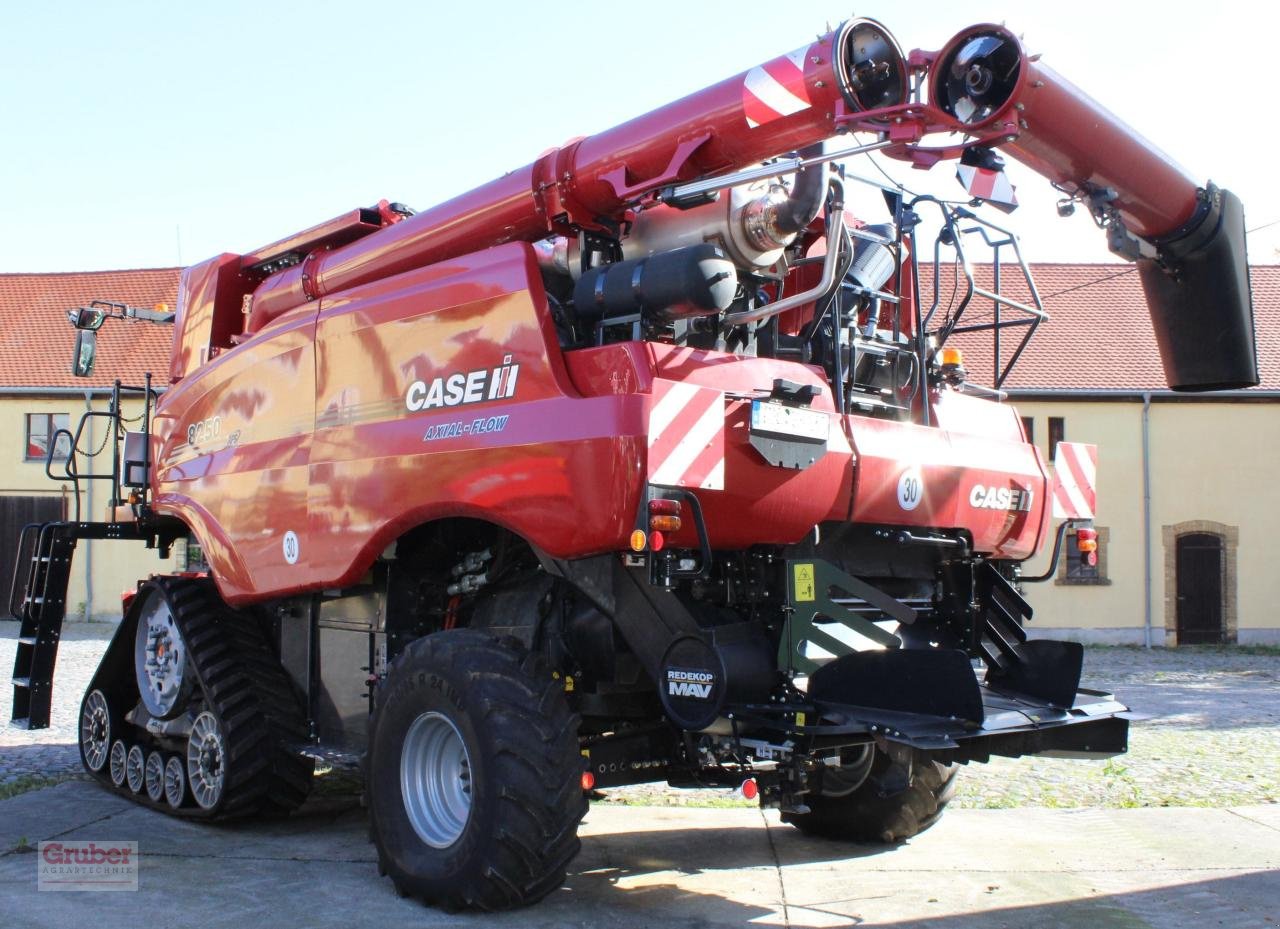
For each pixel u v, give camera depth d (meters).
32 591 8.73
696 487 4.84
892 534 5.97
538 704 5.08
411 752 5.50
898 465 5.82
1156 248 5.65
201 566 8.70
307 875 5.96
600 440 4.83
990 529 6.44
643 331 5.25
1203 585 26.45
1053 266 30.66
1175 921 5.26
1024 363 27.23
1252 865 6.27
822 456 5.37
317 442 6.45
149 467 8.65
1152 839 6.86
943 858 6.42
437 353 5.75
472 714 5.06
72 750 9.92
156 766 7.70
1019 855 6.48
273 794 7.04
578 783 5.05
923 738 4.64
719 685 4.84
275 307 7.70
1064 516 7.02
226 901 5.48
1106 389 26.38
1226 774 9.09
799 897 5.61
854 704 5.02
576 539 4.92
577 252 5.87
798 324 6.25
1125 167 5.09
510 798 4.92
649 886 5.79
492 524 6.04
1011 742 5.48
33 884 5.76
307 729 7.05
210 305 8.29
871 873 6.08
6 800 7.96
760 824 7.28
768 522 5.26
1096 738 5.76
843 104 4.66
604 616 5.47
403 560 6.33
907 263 6.77
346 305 6.46
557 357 5.23
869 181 5.93
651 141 5.38
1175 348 5.86
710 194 5.30
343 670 6.71
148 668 7.99
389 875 5.48
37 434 29.36
